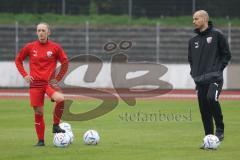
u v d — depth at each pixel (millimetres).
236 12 174000
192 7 174875
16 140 53875
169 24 170500
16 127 65625
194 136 57500
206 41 48812
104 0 178500
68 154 44562
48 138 55750
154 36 163125
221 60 49000
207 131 50000
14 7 177875
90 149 47375
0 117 76625
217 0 173875
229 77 133625
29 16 174875
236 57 158625
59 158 42656
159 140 54312
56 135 48562
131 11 175750
